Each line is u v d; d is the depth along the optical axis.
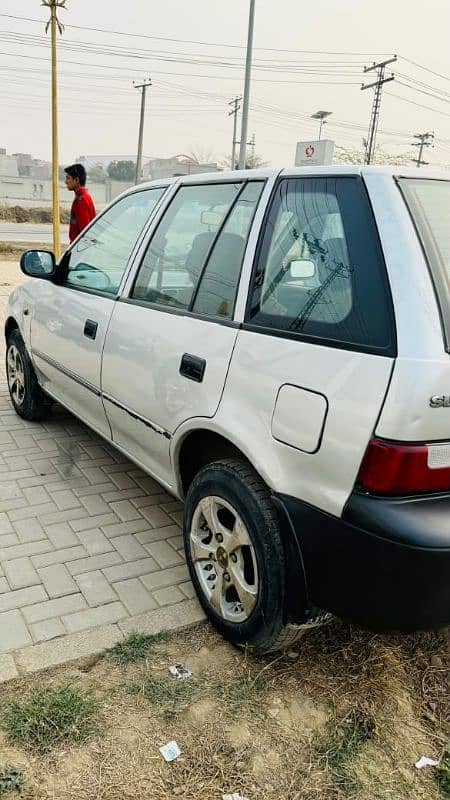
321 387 1.93
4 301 10.52
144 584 2.86
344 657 2.45
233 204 2.64
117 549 3.14
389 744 2.07
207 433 2.55
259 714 2.16
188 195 3.01
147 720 2.11
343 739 2.07
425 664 2.45
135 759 1.96
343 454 1.86
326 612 2.15
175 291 2.86
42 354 4.29
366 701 2.23
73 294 3.82
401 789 1.91
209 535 2.58
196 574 2.62
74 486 3.82
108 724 2.08
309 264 2.16
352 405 1.83
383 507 1.77
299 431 2.00
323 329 2.01
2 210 42.16
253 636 2.30
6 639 2.44
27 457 4.23
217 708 2.18
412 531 1.73
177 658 2.41
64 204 61.91
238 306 2.41
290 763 1.98
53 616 2.60
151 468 3.09
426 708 2.23
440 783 1.94
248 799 1.85
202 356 2.49
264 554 2.15
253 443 2.18
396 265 1.87
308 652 2.47
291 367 2.06
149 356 2.86
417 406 1.71
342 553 1.89
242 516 2.25
